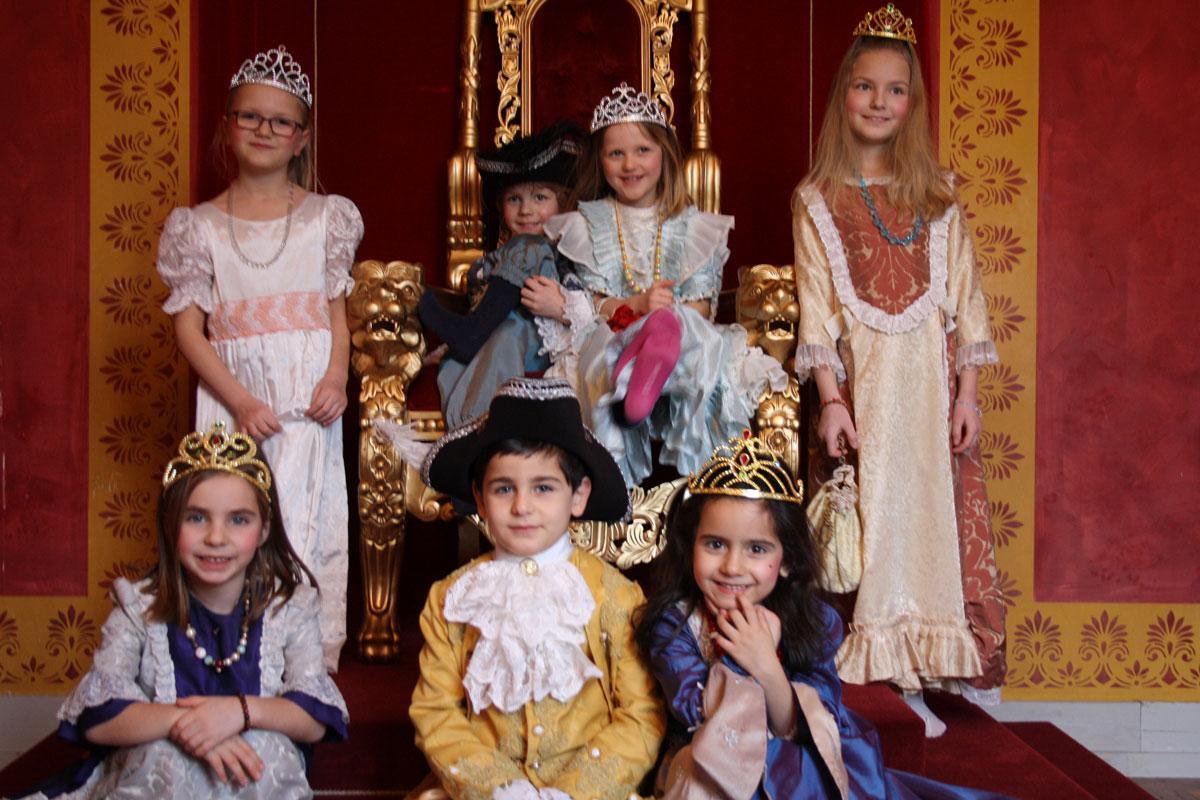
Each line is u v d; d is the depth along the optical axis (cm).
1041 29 471
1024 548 470
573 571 282
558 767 274
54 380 463
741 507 278
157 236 465
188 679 285
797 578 288
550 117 490
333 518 387
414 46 491
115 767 278
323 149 490
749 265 492
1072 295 470
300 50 488
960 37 472
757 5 492
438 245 492
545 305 398
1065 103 470
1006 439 471
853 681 379
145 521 463
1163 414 470
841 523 373
